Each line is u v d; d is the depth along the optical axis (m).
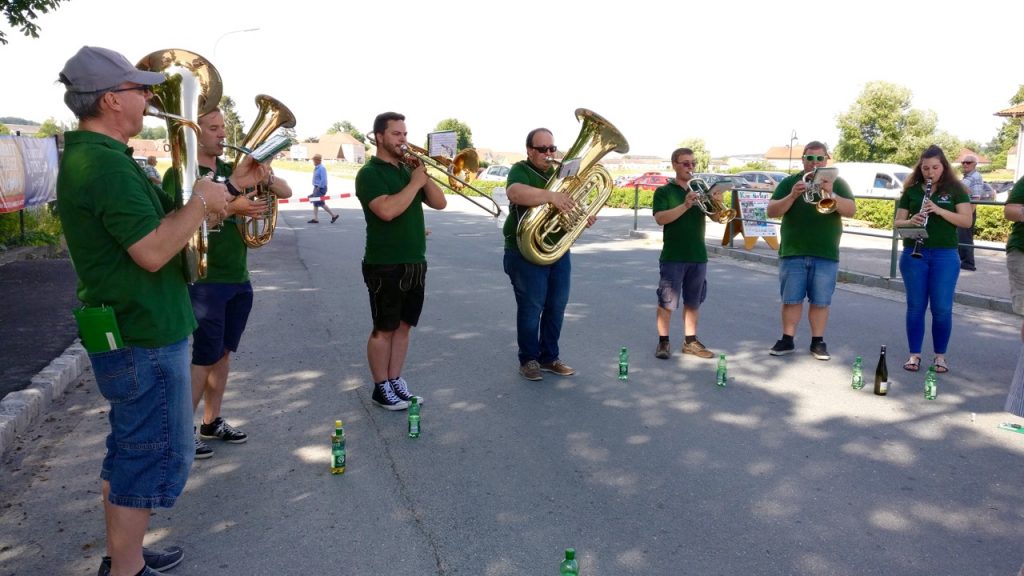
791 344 6.78
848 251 13.83
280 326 7.67
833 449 4.63
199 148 4.03
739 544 3.49
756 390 5.78
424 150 5.04
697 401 5.51
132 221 2.59
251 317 8.08
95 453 4.50
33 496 3.94
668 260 6.51
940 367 6.24
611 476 4.22
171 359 2.83
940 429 4.96
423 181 4.85
